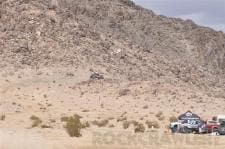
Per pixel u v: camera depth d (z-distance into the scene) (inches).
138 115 5708.7
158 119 5142.7
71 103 7032.5
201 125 3592.5
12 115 4788.4
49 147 2333.9
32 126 3545.8
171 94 7815.0
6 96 7224.4
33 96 7613.2
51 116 4960.6
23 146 2281.0
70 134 2893.7
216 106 7244.1
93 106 6811.0
